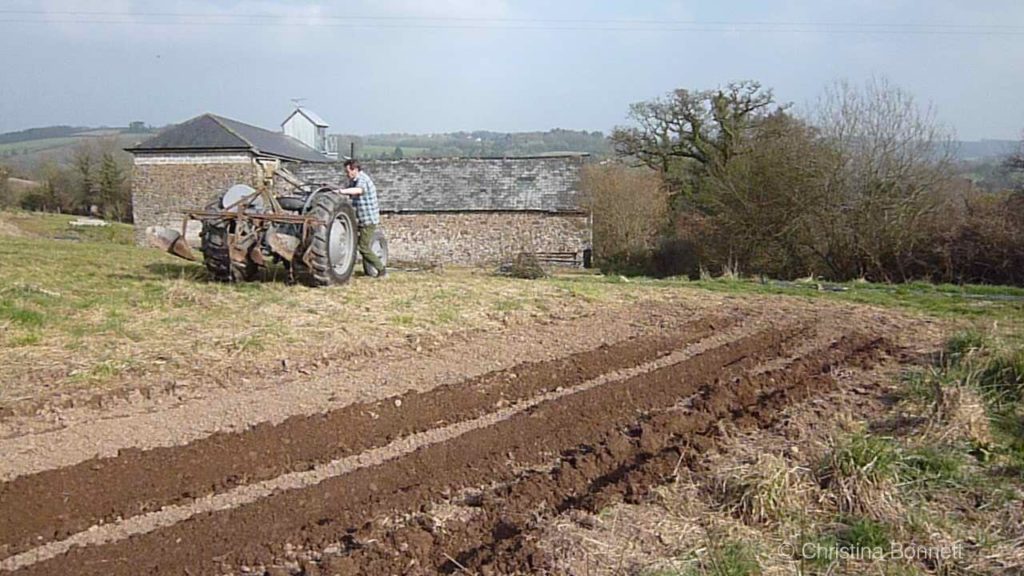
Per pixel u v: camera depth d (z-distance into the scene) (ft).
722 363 24.00
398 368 21.50
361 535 12.16
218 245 30.76
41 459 14.32
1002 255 61.57
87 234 111.55
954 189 67.36
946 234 64.80
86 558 11.21
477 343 24.98
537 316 29.86
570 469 14.88
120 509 12.75
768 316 32.37
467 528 12.51
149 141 107.24
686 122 102.12
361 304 28.81
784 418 18.17
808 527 12.76
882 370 23.02
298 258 31.17
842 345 26.61
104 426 16.01
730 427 17.42
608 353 24.67
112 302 26.53
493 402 19.20
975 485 14.51
